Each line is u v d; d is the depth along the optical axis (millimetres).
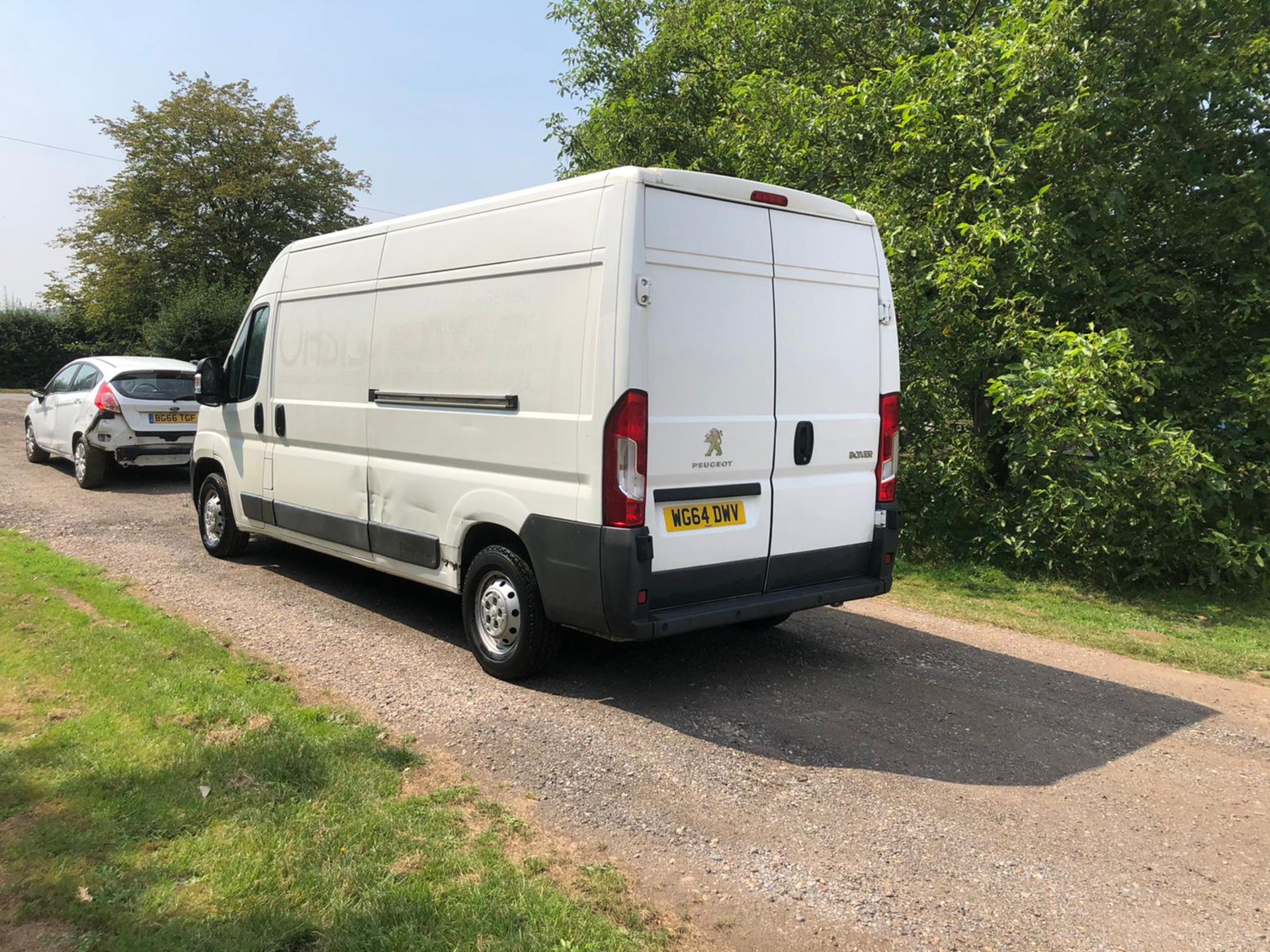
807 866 3162
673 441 4316
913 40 10312
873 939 2760
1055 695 5078
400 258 5582
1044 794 3799
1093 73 8078
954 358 8734
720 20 13242
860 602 7203
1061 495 7648
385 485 5734
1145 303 8305
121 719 4051
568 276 4426
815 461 4996
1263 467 7805
